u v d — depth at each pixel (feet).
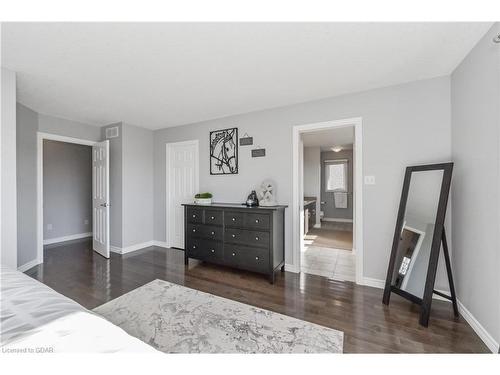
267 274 9.47
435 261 6.23
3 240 6.75
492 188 5.19
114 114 11.62
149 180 14.48
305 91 8.79
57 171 15.88
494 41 4.79
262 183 10.42
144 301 7.54
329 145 21.30
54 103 10.05
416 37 5.58
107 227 12.18
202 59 6.57
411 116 7.94
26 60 6.57
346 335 5.78
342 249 13.84
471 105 6.08
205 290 8.38
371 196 8.59
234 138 11.65
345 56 6.43
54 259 11.88
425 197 7.32
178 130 13.66
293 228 10.14
